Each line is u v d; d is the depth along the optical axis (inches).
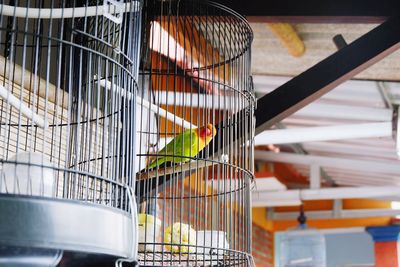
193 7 112.8
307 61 181.3
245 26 115.3
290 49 172.2
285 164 341.4
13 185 74.0
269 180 293.0
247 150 117.9
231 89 112.7
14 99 77.9
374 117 228.7
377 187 285.9
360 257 360.2
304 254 339.3
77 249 69.4
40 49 106.3
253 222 335.3
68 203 69.5
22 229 66.3
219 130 107.7
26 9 76.4
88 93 88.4
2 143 99.7
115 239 74.4
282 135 208.8
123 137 87.4
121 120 91.4
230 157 108.6
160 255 102.7
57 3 115.3
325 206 353.1
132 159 88.0
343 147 284.2
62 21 76.7
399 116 207.8
